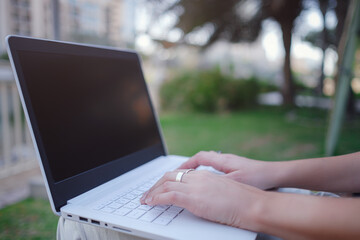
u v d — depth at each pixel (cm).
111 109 82
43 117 60
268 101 907
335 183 65
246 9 727
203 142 407
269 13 723
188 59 845
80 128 70
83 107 72
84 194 64
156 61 773
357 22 288
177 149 364
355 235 37
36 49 63
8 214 190
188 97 726
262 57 1046
